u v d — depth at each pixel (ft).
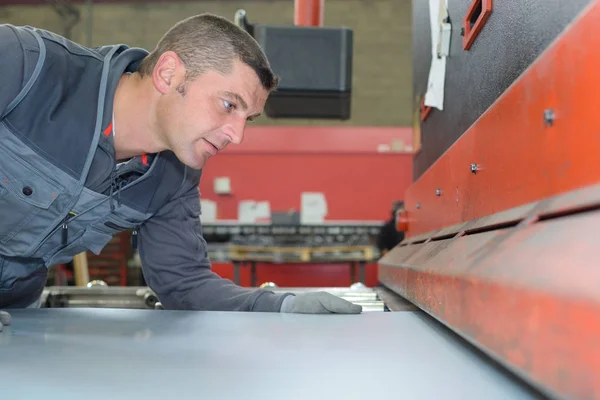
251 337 2.43
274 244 16.83
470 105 3.44
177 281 4.24
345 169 20.30
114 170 3.71
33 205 3.58
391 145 20.27
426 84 5.11
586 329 1.05
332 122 23.39
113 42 23.38
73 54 3.56
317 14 7.62
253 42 3.34
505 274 1.55
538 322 1.26
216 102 3.26
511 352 1.43
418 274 2.97
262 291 3.83
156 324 2.81
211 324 2.80
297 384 1.67
